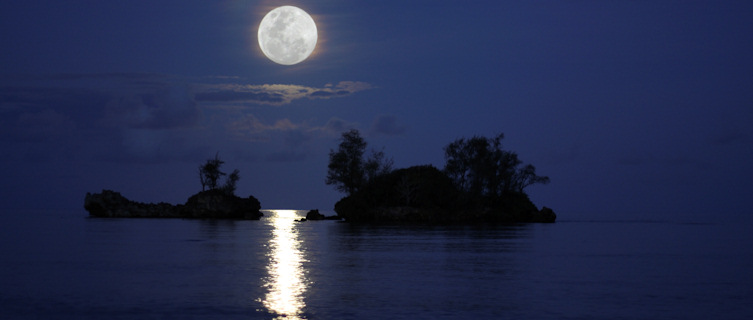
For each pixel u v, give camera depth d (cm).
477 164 18788
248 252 8119
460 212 18600
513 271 6244
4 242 10012
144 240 10444
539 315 4031
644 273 6159
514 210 19138
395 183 19150
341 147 19300
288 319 3872
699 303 4472
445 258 7512
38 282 5297
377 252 8269
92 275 5725
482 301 4472
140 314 4003
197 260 7062
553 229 16000
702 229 18225
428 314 4031
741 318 4000
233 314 4003
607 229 17012
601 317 3984
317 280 5466
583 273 6122
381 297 4603
